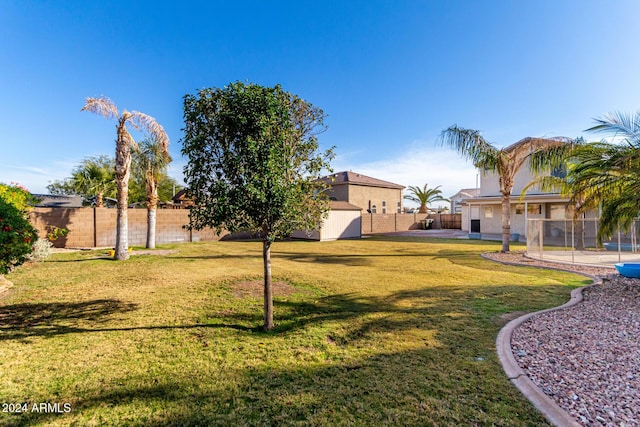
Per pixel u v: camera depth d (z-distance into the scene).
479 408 2.43
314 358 3.39
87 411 2.44
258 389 2.76
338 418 2.32
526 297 5.91
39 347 3.68
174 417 2.36
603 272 8.22
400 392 2.68
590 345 3.63
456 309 5.16
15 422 2.31
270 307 4.32
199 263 10.03
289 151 4.00
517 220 19.83
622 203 6.55
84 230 14.25
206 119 3.96
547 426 2.20
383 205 32.56
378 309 5.19
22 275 7.92
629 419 2.25
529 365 3.15
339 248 15.02
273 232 4.09
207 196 3.99
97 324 4.50
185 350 3.61
